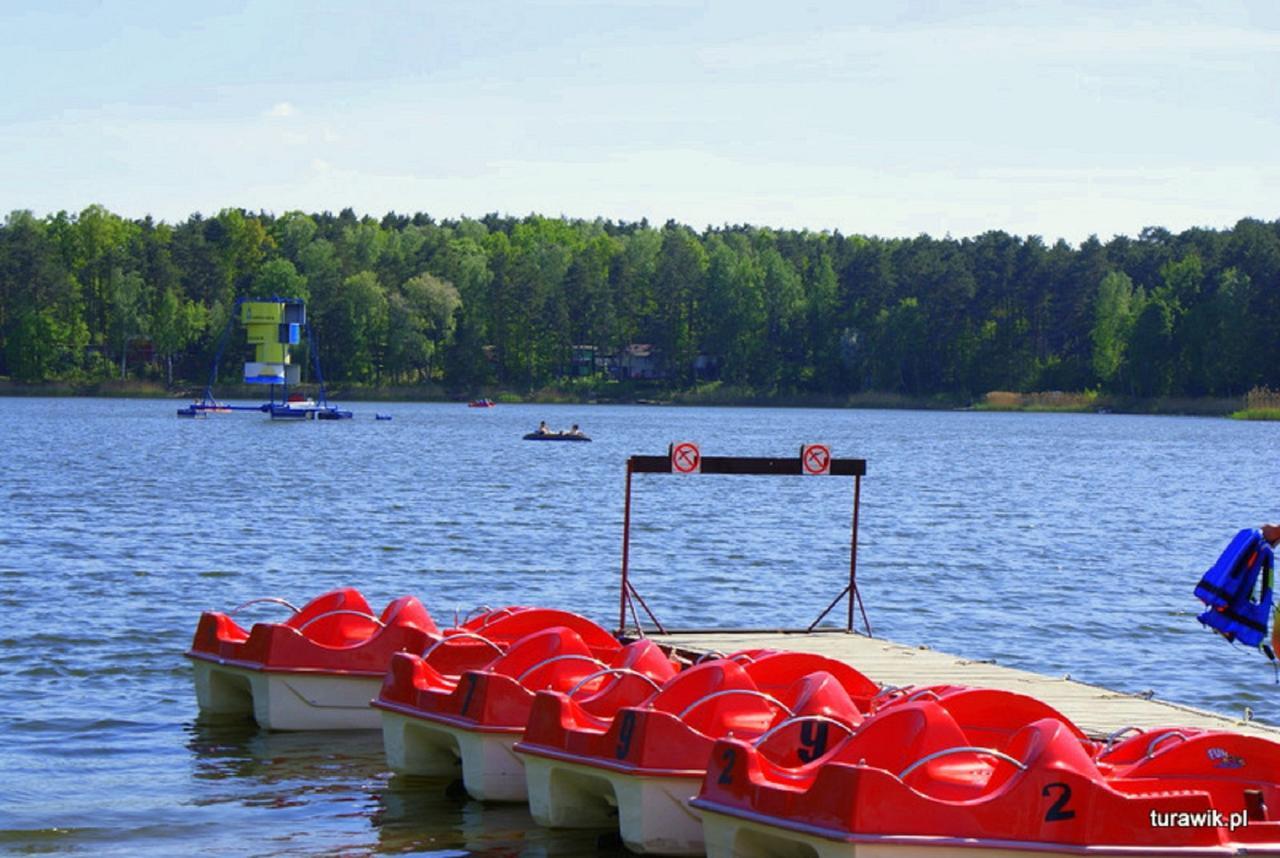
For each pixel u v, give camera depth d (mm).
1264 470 94562
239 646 19688
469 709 16297
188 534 44812
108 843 15172
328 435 129000
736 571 39281
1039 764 12281
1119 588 37094
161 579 34219
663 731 14250
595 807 15445
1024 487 76812
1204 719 16766
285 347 173125
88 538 42938
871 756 12805
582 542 45344
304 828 15641
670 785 14188
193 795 16750
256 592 32781
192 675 22734
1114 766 13383
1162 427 175625
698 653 20219
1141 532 53312
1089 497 70750
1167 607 33656
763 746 13922
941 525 54188
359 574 36719
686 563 40812
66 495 59625
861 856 11930
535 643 17156
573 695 16188
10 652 24625
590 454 102625
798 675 16547
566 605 32531
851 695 16594
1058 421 192375
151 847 15055
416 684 17188
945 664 20141
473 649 18484
